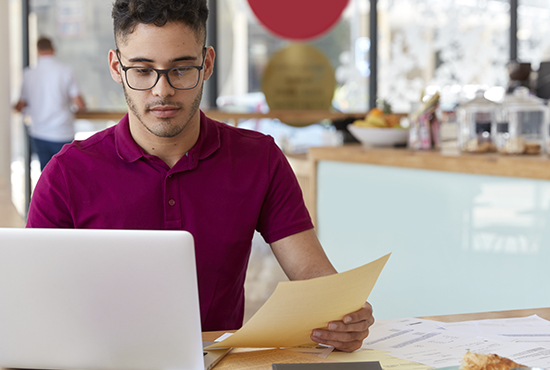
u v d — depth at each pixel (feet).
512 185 6.43
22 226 5.81
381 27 19.71
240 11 18.93
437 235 7.20
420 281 7.44
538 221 6.21
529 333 3.57
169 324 2.91
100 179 4.10
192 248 2.82
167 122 3.77
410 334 3.61
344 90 19.85
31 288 2.90
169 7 3.59
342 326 3.30
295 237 4.33
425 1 19.54
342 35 19.60
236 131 4.49
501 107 7.04
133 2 3.57
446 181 7.06
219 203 4.19
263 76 19.24
